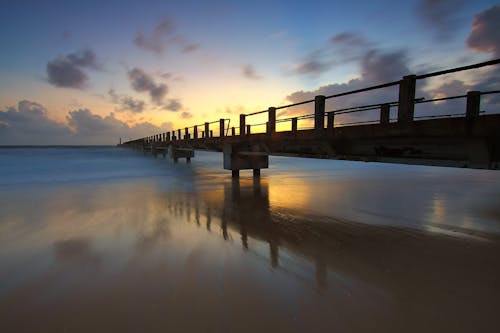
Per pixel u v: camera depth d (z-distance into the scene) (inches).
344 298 124.6
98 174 679.1
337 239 200.2
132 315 112.2
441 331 104.6
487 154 178.9
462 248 182.7
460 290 131.8
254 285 134.7
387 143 243.4
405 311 115.8
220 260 162.9
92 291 129.2
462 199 341.4
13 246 185.3
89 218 257.9
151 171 772.0
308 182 502.9
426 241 196.2
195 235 207.8
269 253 173.8
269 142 415.8
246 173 698.2
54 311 114.9
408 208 295.4
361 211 282.5
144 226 231.3
